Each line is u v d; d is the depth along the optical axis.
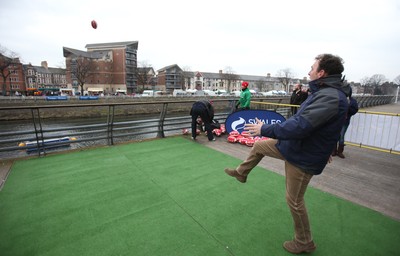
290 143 1.82
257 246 2.14
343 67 1.67
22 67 63.22
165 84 78.31
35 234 2.24
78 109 26.56
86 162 4.17
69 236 2.22
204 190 3.20
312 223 2.51
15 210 2.63
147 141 5.72
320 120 1.56
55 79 86.25
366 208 2.82
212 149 5.13
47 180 3.41
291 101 6.72
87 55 61.41
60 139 5.69
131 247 2.09
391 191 3.29
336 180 3.64
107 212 2.63
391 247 2.16
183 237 2.24
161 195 3.04
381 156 4.92
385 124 5.12
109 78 64.50
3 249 2.03
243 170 2.27
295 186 1.86
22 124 21.56
